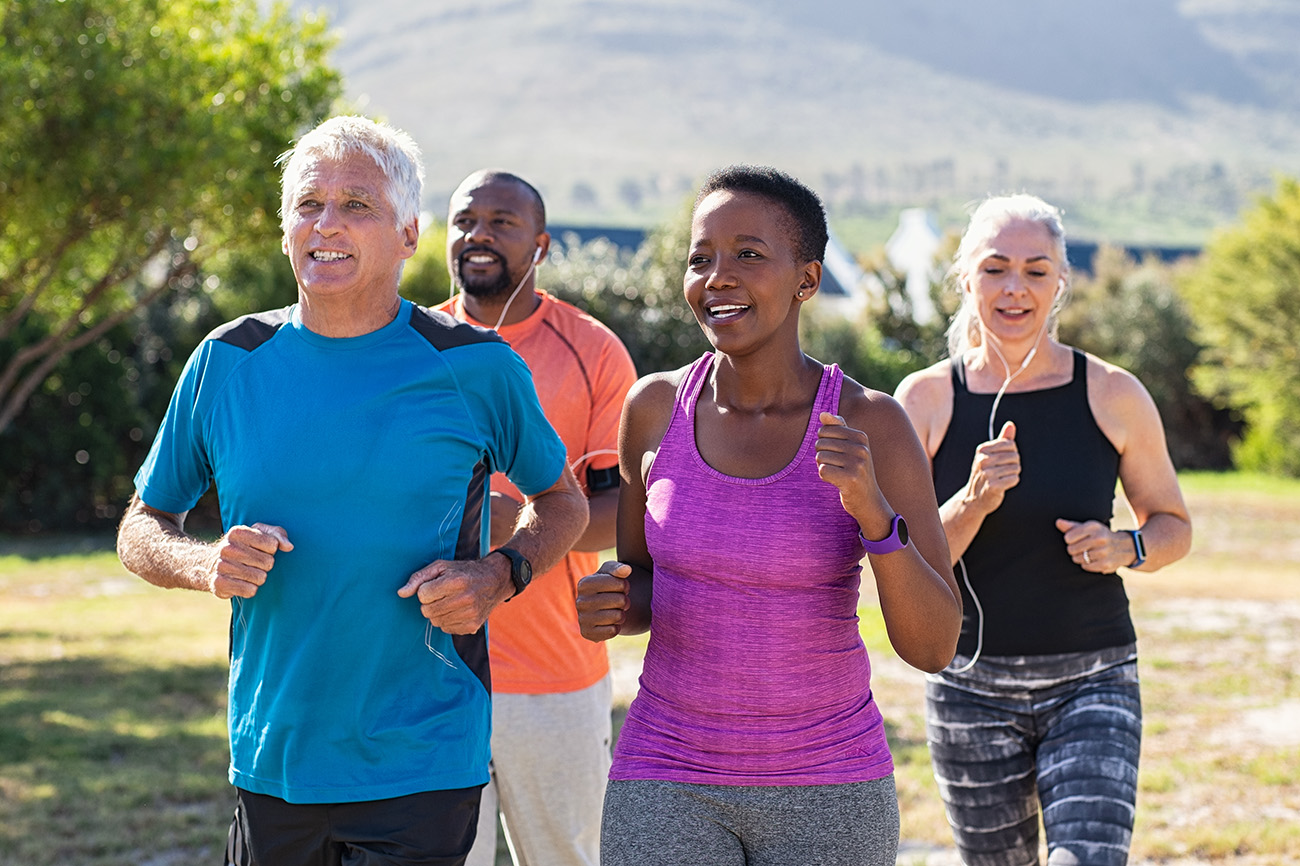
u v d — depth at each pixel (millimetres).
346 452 2674
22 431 20391
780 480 2541
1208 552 17250
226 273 14391
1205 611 12047
